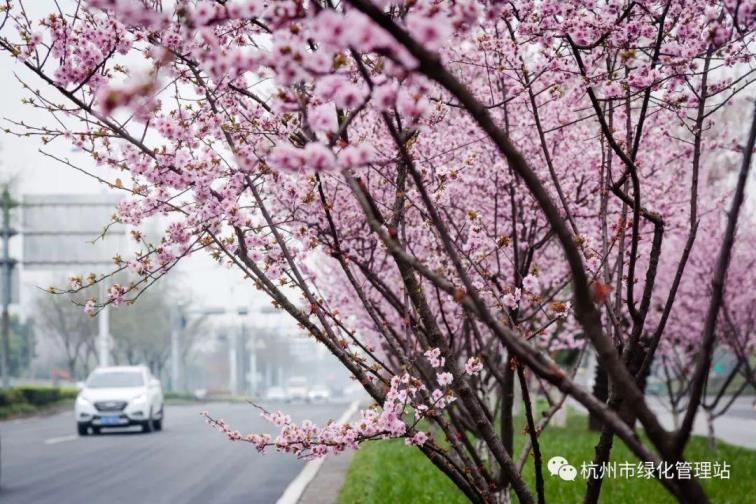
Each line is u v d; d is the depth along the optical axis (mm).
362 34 3174
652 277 5984
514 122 11609
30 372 133125
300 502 14422
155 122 5902
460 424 8805
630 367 5969
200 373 183625
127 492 16938
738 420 41500
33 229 34500
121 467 21344
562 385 3584
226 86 6383
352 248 9539
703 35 6715
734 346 22125
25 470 20828
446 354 5969
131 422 32562
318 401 93938
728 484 15938
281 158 3684
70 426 39625
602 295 3488
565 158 11672
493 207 11656
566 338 18500
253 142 6957
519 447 21359
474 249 7031
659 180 13141
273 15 3793
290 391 94875
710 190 20281
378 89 3721
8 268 41594
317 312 6223
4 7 6004
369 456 19969
